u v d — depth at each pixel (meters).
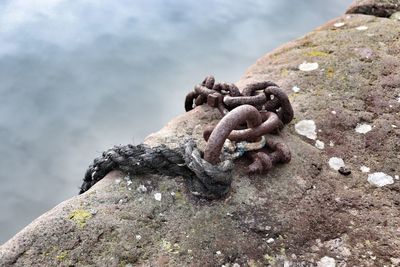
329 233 1.81
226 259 1.71
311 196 1.89
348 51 2.46
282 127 2.05
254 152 1.92
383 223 1.85
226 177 1.80
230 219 1.79
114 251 1.69
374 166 2.03
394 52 2.46
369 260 1.75
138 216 1.76
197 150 1.83
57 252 1.67
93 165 1.88
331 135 2.11
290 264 1.73
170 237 1.73
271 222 1.80
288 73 2.38
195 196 1.82
